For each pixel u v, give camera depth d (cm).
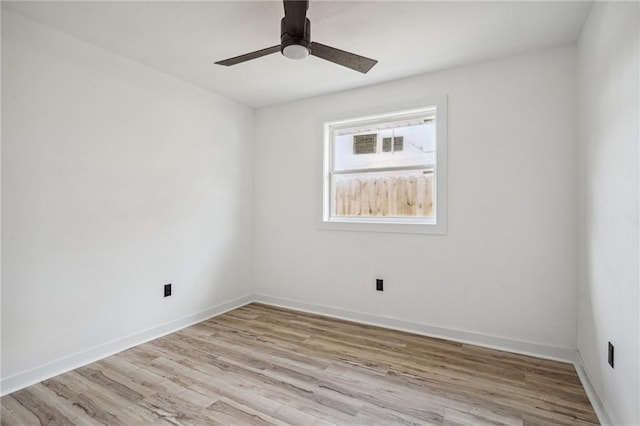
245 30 221
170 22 211
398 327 305
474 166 271
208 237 335
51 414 177
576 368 228
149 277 279
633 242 139
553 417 175
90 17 205
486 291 268
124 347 260
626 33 145
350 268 330
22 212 205
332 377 217
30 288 208
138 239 271
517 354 252
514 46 242
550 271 245
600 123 180
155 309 285
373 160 329
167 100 293
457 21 209
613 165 161
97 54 242
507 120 259
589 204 203
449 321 282
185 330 302
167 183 294
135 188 268
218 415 177
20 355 204
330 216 351
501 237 262
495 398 192
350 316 330
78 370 225
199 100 323
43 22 210
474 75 271
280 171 375
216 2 190
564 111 240
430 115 302
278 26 216
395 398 193
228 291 360
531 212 251
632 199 140
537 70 249
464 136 274
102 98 246
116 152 255
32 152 209
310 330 302
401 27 215
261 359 243
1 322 196
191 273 317
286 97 352
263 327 310
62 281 224
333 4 190
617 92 156
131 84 265
